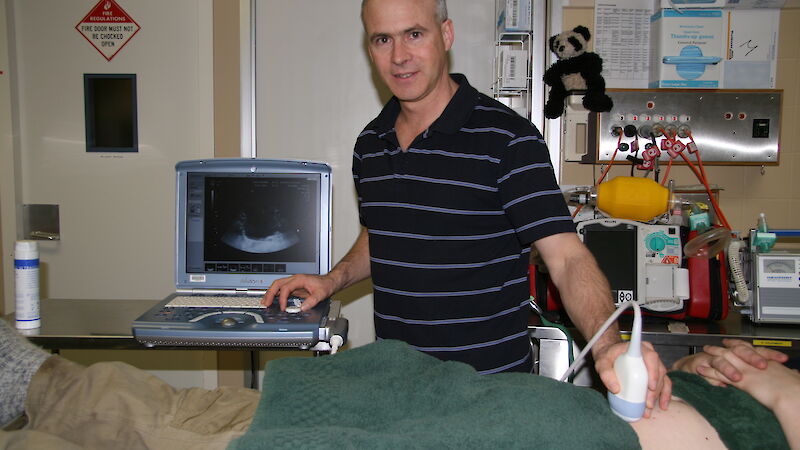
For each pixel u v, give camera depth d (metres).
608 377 0.71
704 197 2.14
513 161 1.21
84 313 1.47
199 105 2.33
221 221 1.50
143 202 2.37
